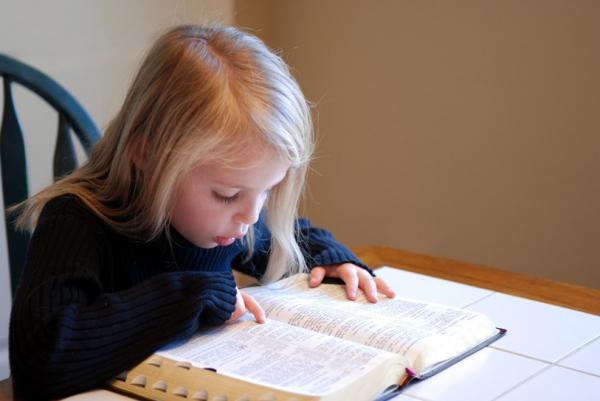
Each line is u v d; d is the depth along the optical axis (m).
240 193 0.96
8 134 1.42
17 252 1.43
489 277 1.28
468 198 1.97
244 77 0.97
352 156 2.17
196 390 0.79
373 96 2.09
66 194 1.03
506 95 1.87
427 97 2.00
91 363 0.83
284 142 0.94
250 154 0.93
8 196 1.43
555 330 1.03
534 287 1.24
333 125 2.19
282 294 1.11
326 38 2.16
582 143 1.77
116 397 0.81
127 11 2.00
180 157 0.94
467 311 1.03
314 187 2.26
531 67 1.82
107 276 1.02
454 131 1.97
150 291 0.89
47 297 0.87
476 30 1.89
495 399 0.83
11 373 0.90
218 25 1.08
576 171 1.79
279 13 2.24
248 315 0.98
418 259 1.37
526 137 1.85
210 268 1.13
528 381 0.88
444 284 1.22
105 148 1.07
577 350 0.97
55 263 0.92
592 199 1.78
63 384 0.82
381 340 0.91
